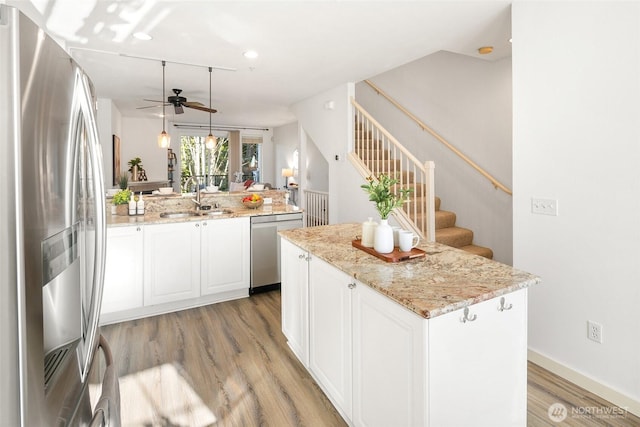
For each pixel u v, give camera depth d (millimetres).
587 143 2041
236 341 2738
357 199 4754
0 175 608
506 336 1480
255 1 2518
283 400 2033
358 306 1646
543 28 2248
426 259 1887
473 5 2562
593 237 2041
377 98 6070
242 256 3650
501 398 1481
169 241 3262
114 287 3039
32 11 2664
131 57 3721
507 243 4035
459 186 4625
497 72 4020
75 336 919
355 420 1722
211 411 1942
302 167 6277
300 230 2711
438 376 1283
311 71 4273
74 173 910
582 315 2115
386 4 2551
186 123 9398
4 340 615
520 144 2408
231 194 4262
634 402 1896
